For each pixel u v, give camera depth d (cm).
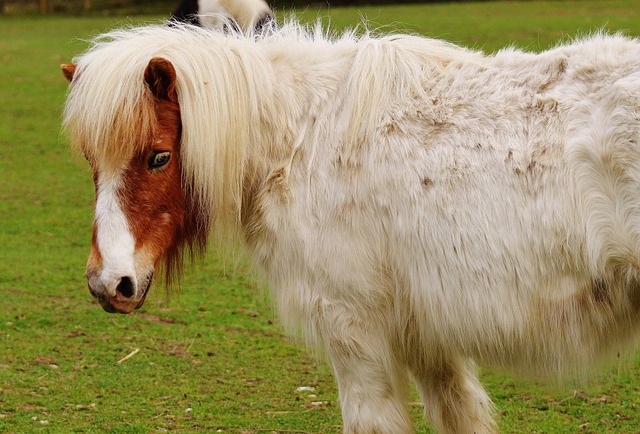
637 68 358
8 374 576
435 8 3138
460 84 390
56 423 501
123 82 377
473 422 430
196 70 390
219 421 509
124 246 375
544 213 362
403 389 414
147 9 3631
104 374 581
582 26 2269
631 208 351
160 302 736
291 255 396
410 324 402
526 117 372
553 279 369
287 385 567
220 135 392
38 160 1301
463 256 374
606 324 374
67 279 796
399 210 381
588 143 355
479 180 371
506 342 384
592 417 516
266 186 400
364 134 388
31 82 1955
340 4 3434
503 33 2244
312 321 399
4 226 978
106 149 375
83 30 2917
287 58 418
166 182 387
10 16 3597
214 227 414
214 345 638
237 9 725
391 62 398
